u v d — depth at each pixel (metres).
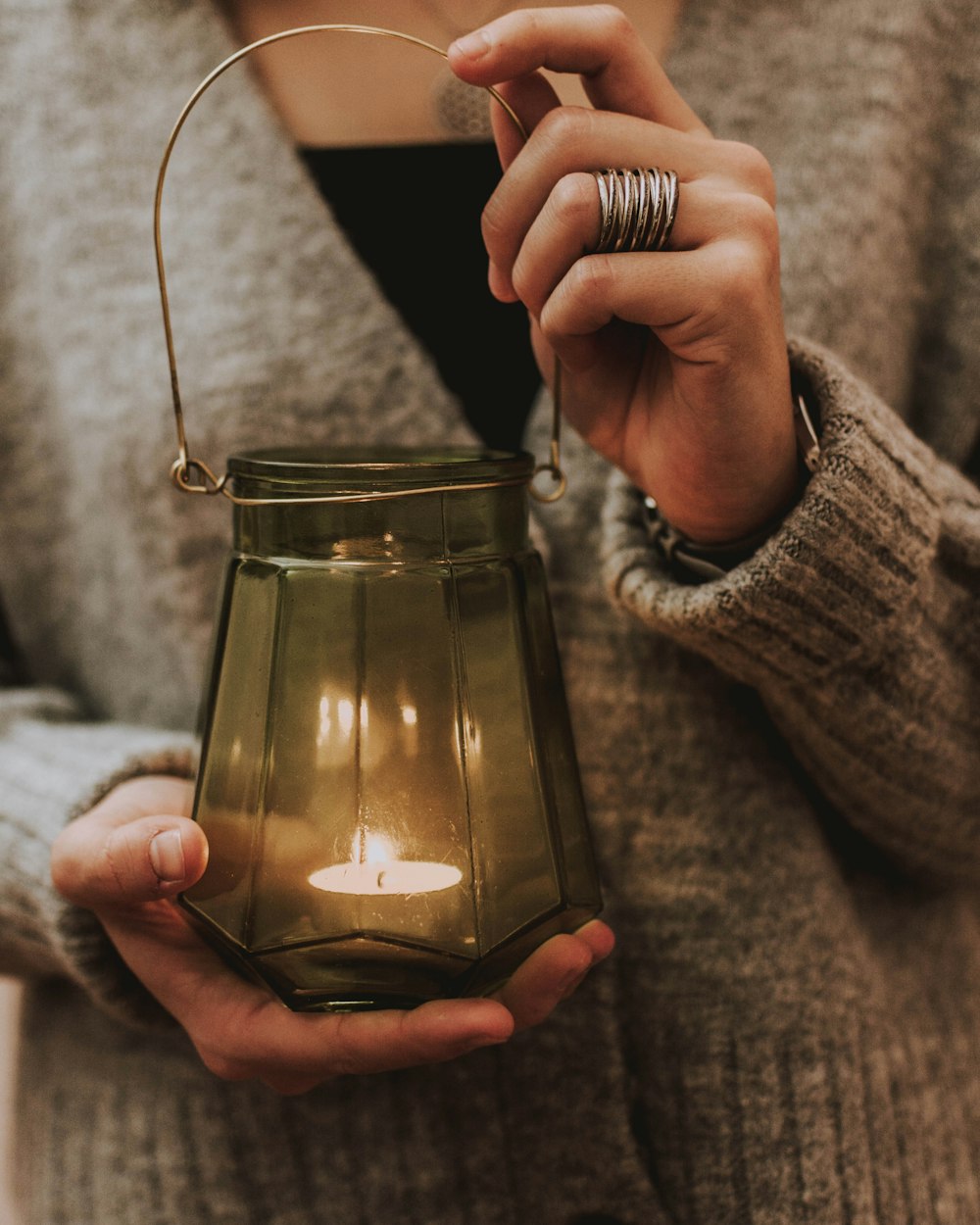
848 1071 0.58
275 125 0.63
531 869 0.46
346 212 0.65
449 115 0.63
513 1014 0.48
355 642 0.45
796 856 0.59
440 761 0.45
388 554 0.46
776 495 0.51
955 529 0.54
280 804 0.46
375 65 0.64
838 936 0.59
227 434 0.62
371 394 0.62
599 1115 0.59
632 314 0.47
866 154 0.60
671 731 0.60
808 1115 0.58
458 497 0.46
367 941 0.45
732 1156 0.59
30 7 0.64
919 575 0.52
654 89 0.49
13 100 0.65
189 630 0.65
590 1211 0.59
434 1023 0.45
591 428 0.54
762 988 0.59
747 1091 0.58
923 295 0.64
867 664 0.53
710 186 0.47
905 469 0.51
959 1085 0.63
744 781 0.60
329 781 0.45
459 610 0.46
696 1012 0.59
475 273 0.65
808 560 0.50
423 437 0.62
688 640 0.53
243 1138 0.61
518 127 0.48
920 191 0.63
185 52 0.63
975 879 0.63
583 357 0.50
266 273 0.62
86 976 0.55
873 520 0.50
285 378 0.62
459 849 0.45
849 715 0.54
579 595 0.61
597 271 0.46
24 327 0.68
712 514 0.52
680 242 0.47
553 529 0.61
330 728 0.45
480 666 0.46
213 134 0.62
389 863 0.45
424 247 0.65
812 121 0.61
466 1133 0.59
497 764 0.46
